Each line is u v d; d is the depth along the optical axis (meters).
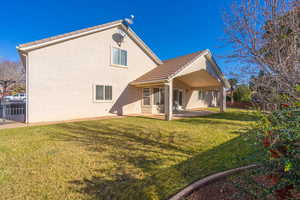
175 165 4.04
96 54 13.09
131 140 6.38
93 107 13.03
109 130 8.16
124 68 14.86
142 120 11.41
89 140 6.38
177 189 2.91
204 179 3.02
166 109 11.52
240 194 2.31
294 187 1.83
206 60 13.38
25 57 10.82
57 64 11.20
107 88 13.80
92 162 4.29
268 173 2.11
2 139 6.50
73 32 11.62
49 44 10.84
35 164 4.15
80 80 12.31
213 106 25.56
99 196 2.85
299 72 2.89
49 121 10.90
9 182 3.30
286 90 2.88
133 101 15.55
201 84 18.28
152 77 13.35
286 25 3.57
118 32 14.13
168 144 5.82
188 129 8.33
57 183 3.27
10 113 13.49
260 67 4.16
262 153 2.43
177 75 11.56
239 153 4.54
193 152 4.98
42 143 5.97
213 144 5.72
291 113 1.96
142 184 3.17
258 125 2.38
